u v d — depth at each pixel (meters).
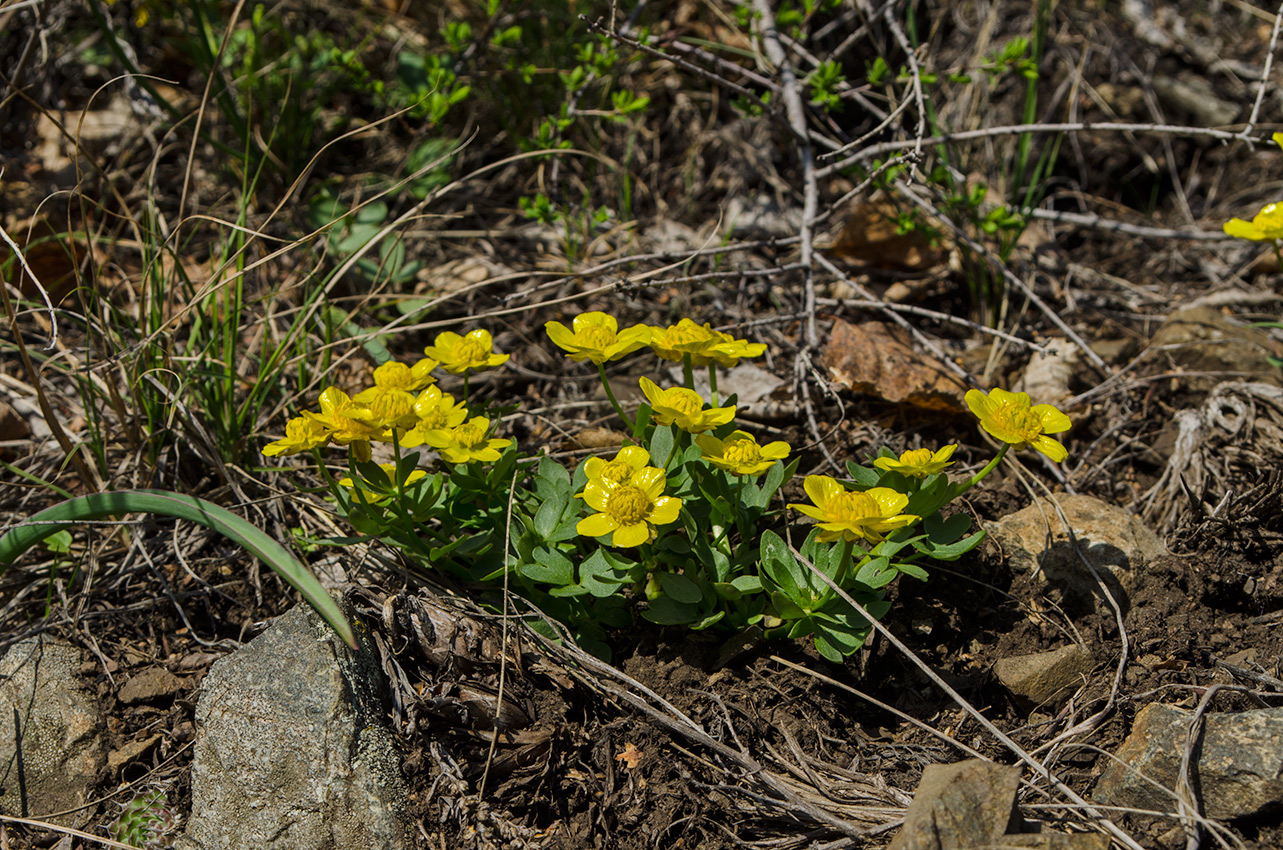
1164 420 0.74
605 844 0.63
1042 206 0.85
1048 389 0.75
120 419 0.69
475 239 0.82
